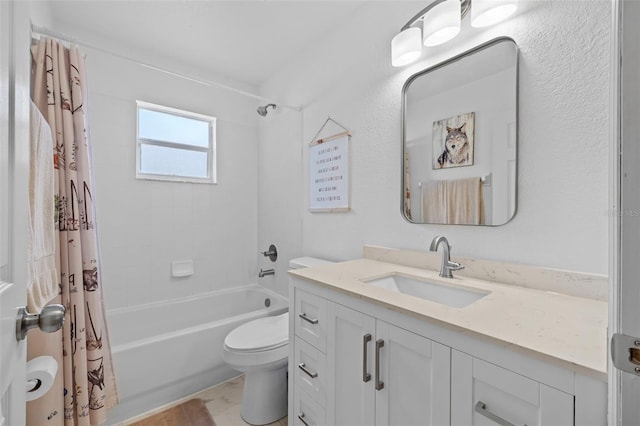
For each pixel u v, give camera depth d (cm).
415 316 81
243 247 276
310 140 216
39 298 93
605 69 92
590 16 95
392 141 158
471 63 125
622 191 43
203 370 186
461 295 112
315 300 118
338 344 107
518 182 111
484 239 122
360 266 145
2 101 50
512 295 97
